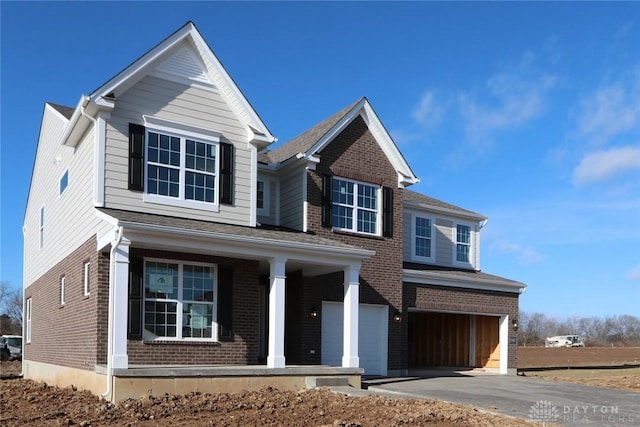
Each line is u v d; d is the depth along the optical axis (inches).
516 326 964.6
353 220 798.5
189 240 565.6
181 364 610.9
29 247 991.0
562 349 2253.9
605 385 792.9
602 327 4045.3
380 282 806.5
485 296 936.3
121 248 530.6
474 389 664.4
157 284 614.2
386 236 820.0
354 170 801.6
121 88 618.8
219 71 676.1
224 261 650.2
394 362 810.2
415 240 945.5
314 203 759.7
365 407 487.5
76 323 647.1
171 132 645.9
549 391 663.8
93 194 605.3
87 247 625.9
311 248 628.1
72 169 706.8
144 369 520.7
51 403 547.8
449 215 994.1
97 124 606.5
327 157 780.6
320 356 740.0
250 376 570.6
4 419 461.4
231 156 682.8
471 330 1020.5
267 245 602.2
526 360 1534.2
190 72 667.4
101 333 579.2
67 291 698.2
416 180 850.8
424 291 869.8
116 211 591.5
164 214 629.6
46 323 800.9
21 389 706.8
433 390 645.9
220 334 638.5
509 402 567.2
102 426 424.2
